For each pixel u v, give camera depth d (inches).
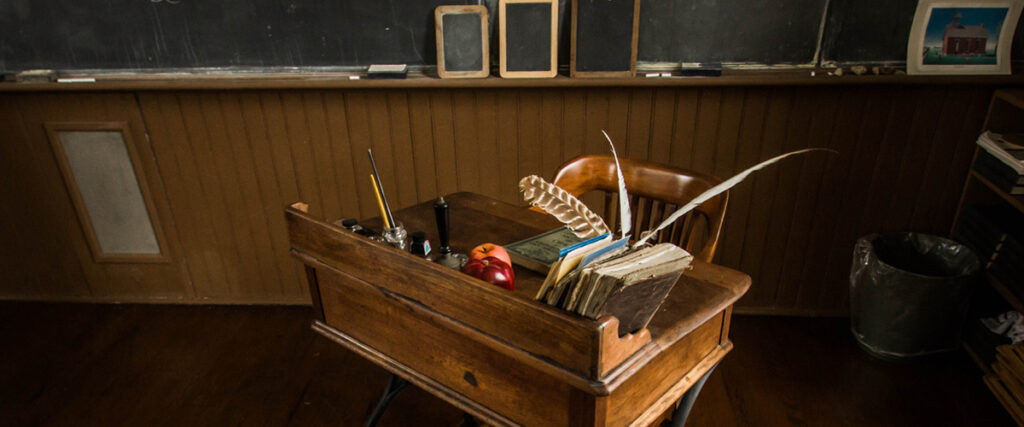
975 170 94.3
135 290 118.6
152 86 96.4
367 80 94.6
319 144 103.3
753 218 104.9
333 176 106.1
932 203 101.5
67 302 119.0
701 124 97.9
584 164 79.8
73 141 103.8
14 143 104.2
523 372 46.5
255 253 114.0
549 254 60.1
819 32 90.9
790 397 92.7
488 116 99.6
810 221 104.4
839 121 96.0
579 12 89.6
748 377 96.9
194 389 96.3
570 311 40.9
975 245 95.8
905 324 94.4
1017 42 89.9
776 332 107.7
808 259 107.9
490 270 50.4
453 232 67.8
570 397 44.1
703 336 54.2
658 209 78.0
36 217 111.4
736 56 93.1
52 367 101.3
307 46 96.0
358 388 96.1
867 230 104.6
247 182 107.2
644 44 93.2
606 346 40.1
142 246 114.1
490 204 75.0
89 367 101.3
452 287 47.1
